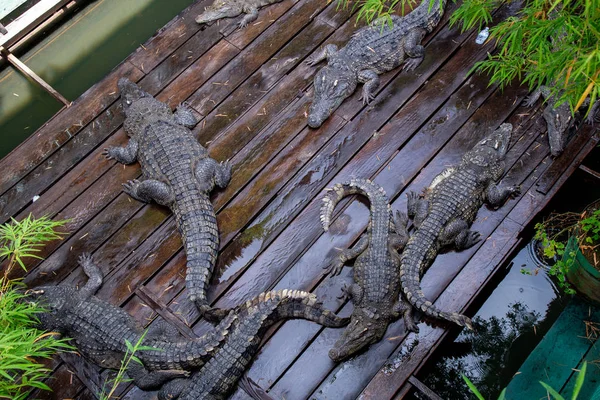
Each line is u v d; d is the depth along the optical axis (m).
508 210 5.91
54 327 5.48
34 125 7.69
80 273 5.99
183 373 5.16
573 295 5.61
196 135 6.63
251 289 5.71
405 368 5.18
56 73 8.05
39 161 6.64
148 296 5.73
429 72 6.77
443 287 5.57
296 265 5.80
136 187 6.22
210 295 5.70
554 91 5.21
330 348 5.35
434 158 6.28
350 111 6.62
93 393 5.30
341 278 5.70
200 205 5.88
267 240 5.96
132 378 5.27
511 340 5.78
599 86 3.99
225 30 7.33
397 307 5.37
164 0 8.55
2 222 6.32
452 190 5.71
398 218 5.89
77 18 8.34
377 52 6.72
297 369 5.28
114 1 8.48
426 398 5.18
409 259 5.47
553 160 6.09
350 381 5.19
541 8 4.78
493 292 6.02
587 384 5.06
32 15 7.91
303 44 7.11
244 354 5.13
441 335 5.32
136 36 8.27
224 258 5.90
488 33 6.92
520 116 6.41
